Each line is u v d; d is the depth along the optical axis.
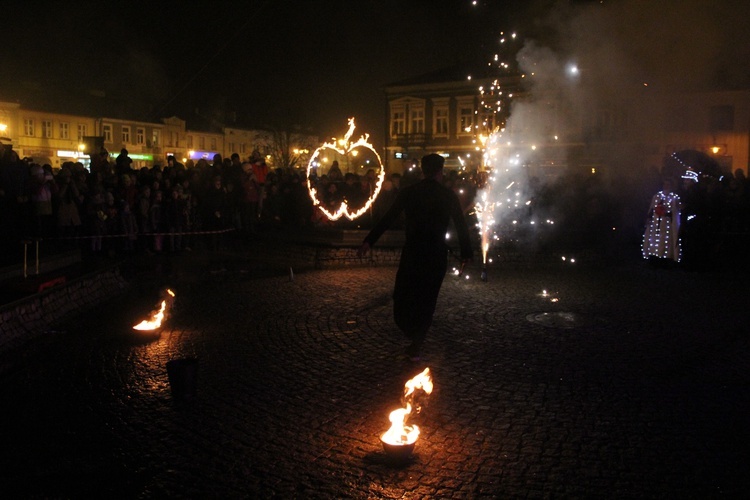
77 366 6.37
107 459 4.29
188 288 10.84
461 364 6.53
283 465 4.22
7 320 7.12
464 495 3.83
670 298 9.99
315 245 14.20
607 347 7.17
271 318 8.56
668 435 4.73
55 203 12.57
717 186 13.95
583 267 13.56
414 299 6.31
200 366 6.41
